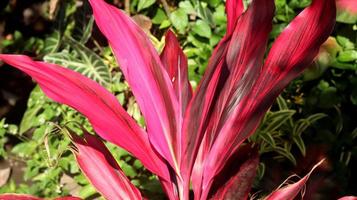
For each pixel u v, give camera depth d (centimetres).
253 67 161
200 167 164
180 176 162
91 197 245
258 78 161
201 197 164
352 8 229
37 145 262
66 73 161
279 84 159
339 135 249
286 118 243
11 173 274
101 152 166
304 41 158
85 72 272
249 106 161
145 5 275
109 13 167
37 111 271
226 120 162
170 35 177
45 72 158
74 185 257
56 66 161
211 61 158
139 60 166
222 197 168
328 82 255
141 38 168
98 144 167
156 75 167
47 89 155
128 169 244
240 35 161
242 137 160
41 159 260
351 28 252
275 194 163
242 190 168
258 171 235
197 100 159
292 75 158
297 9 261
